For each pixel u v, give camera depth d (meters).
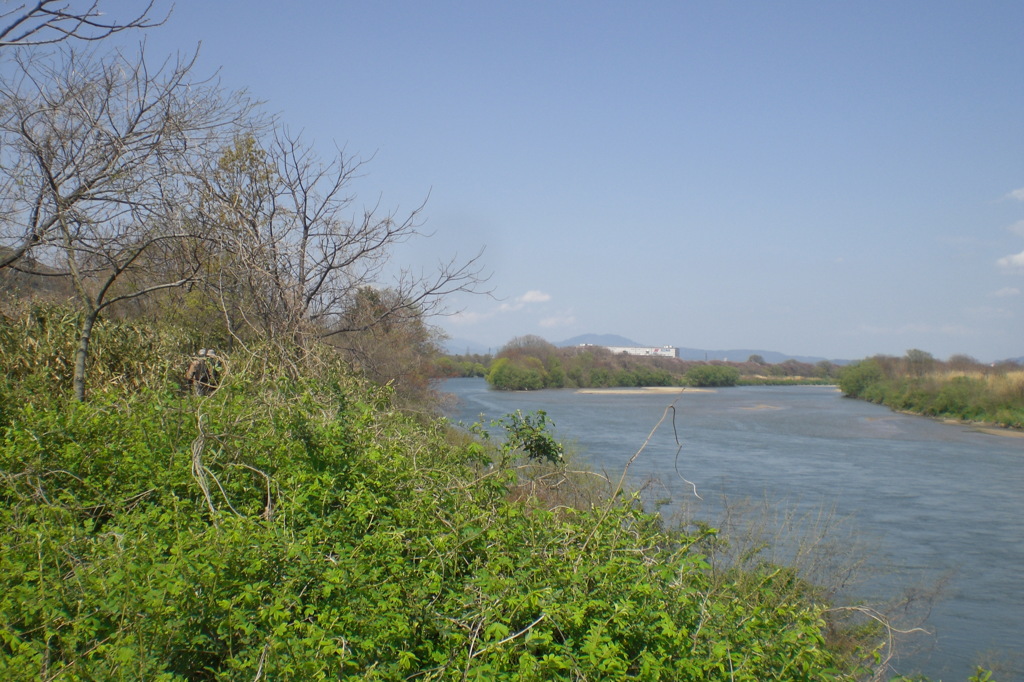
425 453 7.10
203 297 11.16
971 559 12.34
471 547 4.86
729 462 22.58
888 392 54.47
